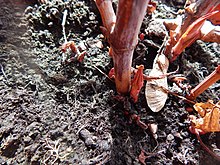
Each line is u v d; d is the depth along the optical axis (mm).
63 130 80
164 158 81
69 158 76
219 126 78
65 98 85
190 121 84
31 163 75
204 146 82
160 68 86
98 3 65
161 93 84
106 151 78
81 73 89
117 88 83
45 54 91
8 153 76
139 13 55
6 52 89
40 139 78
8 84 85
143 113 86
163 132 84
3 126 78
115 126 82
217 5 76
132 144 81
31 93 84
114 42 63
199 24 79
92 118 83
